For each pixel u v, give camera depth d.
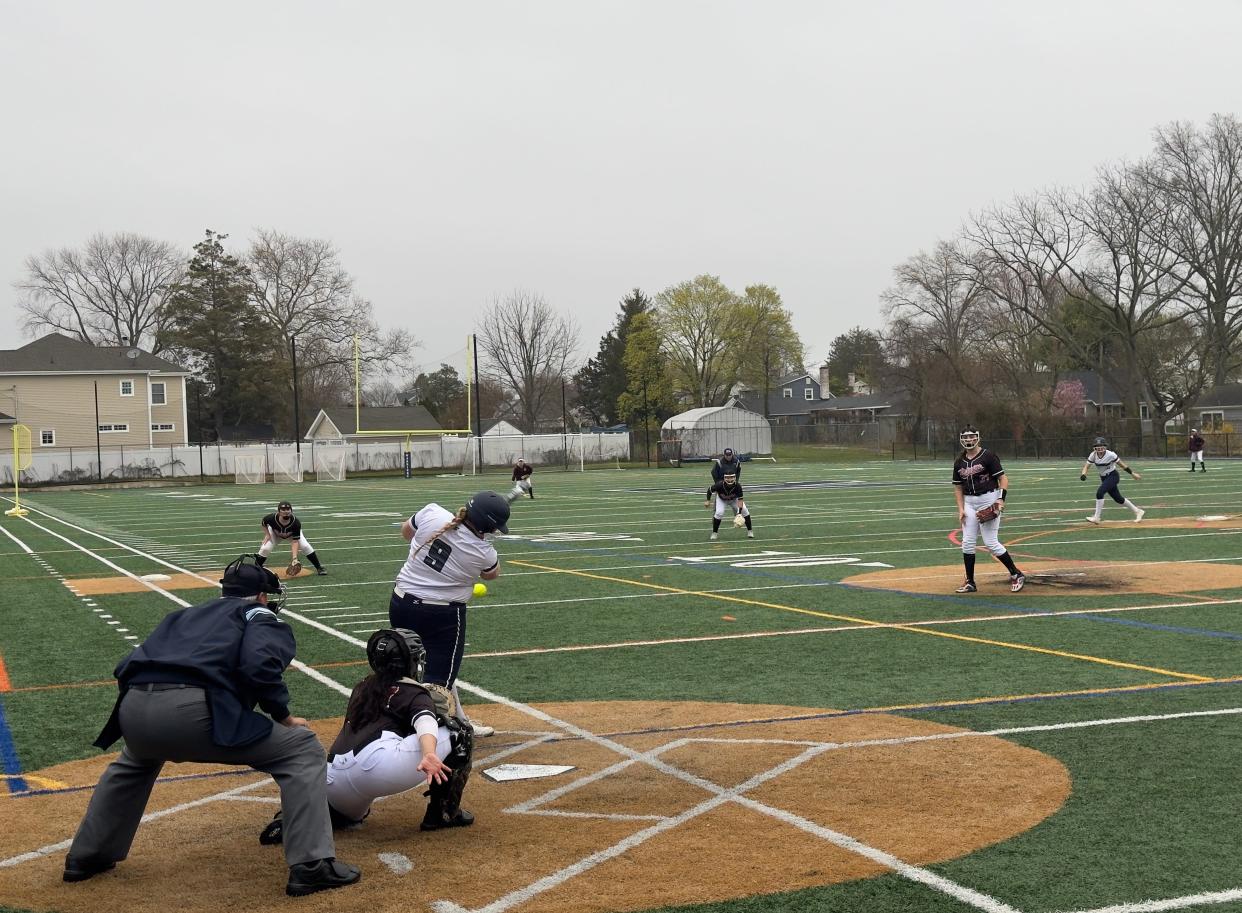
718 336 108.19
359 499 43.06
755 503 34.62
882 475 52.22
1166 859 5.46
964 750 7.50
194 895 5.32
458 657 7.74
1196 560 18.03
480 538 7.64
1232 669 9.95
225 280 93.94
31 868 5.73
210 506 41.69
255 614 5.56
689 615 13.68
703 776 7.06
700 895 5.12
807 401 127.31
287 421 95.69
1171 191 65.88
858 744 7.71
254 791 7.00
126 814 5.56
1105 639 11.51
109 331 98.50
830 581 16.52
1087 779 6.79
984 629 12.24
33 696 10.00
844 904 4.98
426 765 5.60
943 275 78.94
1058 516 26.92
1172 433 71.94
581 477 59.41
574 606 14.58
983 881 5.22
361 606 15.20
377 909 5.07
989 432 74.88
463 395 121.75
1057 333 71.81
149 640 5.50
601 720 8.62
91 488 62.75
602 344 117.25
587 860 5.62
